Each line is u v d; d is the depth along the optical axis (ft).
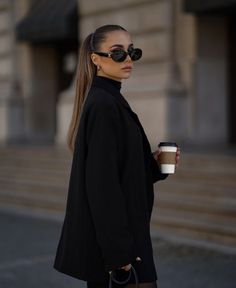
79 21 53.21
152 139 44.37
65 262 9.64
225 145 43.96
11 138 61.16
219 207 27.53
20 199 37.29
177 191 31.04
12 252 24.36
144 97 45.06
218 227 25.45
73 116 10.30
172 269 21.03
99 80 9.89
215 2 40.27
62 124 52.06
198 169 32.50
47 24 54.70
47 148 47.70
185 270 20.89
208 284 19.16
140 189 9.50
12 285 19.49
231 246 24.27
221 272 20.58
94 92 9.68
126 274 9.46
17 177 41.32
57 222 31.30
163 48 45.21
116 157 9.21
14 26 61.52
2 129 61.93
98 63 9.96
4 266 22.06
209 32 44.83
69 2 54.65
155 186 32.12
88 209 9.36
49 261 22.75
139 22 46.85
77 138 9.55
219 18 45.19
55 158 42.32
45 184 38.40
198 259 22.41
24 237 27.50
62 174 39.11
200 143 44.57
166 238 25.90
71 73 61.87
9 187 40.06
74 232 9.48
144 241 9.50
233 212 26.66
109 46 9.79
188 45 44.50
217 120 45.50
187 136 44.16
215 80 45.27
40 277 20.47
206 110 44.88
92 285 9.85
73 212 9.53
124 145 9.44
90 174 9.11
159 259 22.47
